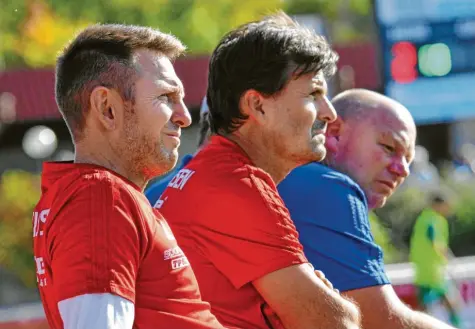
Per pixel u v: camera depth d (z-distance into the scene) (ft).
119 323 23.63
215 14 186.19
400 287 90.48
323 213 33.30
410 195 145.07
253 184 29.07
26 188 138.31
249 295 28.99
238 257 28.71
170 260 25.57
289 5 217.36
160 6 182.91
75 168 25.72
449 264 95.61
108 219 24.26
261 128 30.35
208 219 29.14
